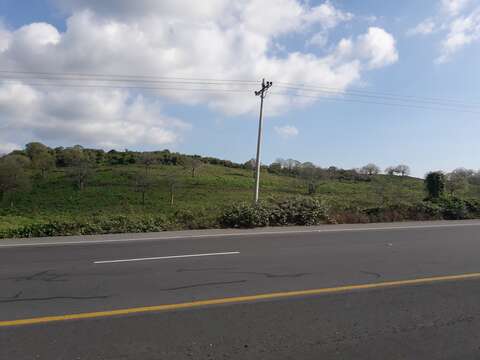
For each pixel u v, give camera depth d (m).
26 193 43.44
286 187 54.28
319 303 5.50
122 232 13.95
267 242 11.31
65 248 10.42
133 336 4.37
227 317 4.95
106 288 6.32
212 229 14.80
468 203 20.41
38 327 4.63
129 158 71.69
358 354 3.95
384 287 6.33
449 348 4.09
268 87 25.02
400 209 19.00
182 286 6.41
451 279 6.86
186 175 58.16
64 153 66.94
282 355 3.92
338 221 17.23
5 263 8.38
